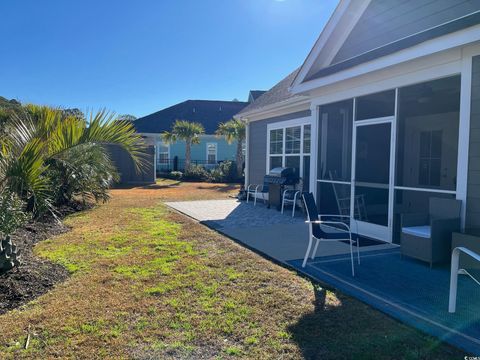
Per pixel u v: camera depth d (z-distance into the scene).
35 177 4.29
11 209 4.33
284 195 9.67
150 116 28.97
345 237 4.70
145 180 19.84
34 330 2.97
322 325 3.10
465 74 4.81
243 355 2.64
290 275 4.41
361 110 6.99
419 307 3.45
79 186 9.66
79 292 3.78
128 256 5.14
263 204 11.31
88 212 9.29
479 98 4.67
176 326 3.06
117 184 18.53
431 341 2.82
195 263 4.83
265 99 12.57
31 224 6.90
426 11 5.70
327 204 8.04
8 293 3.69
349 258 5.19
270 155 11.70
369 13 6.83
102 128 5.24
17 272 4.21
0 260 4.12
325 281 4.20
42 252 5.34
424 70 5.48
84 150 8.71
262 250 5.61
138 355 2.63
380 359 2.58
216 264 4.80
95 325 3.06
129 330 2.99
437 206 5.10
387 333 2.95
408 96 6.87
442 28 4.76
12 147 4.56
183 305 3.48
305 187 9.85
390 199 6.22
